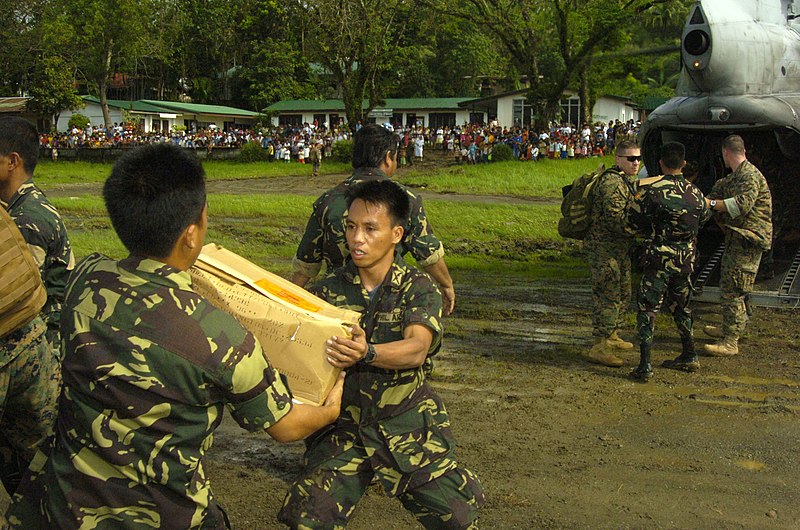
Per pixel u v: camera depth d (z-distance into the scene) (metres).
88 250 12.49
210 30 66.88
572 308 9.18
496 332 8.08
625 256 7.14
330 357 2.70
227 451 5.12
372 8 40.03
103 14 47.66
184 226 2.35
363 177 4.14
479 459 4.96
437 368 6.86
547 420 5.67
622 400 6.12
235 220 16.45
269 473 4.77
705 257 9.78
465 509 3.04
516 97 51.19
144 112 56.47
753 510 4.34
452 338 7.84
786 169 10.15
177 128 54.34
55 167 36.66
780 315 9.01
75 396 2.28
